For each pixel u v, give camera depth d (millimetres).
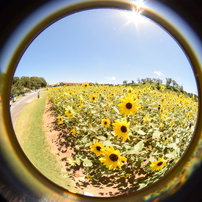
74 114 2213
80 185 1242
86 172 1443
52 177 1323
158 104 2396
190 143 838
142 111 2053
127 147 1220
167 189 806
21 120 3863
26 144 2189
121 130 1094
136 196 875
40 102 6625
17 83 9930
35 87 11859
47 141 2227
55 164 1604
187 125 1576
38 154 1839
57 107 3904
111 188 1181
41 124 3254
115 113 1753
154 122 1901
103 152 1020
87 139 1626
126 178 1272
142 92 3029
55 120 3451
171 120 1811
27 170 860
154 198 816
